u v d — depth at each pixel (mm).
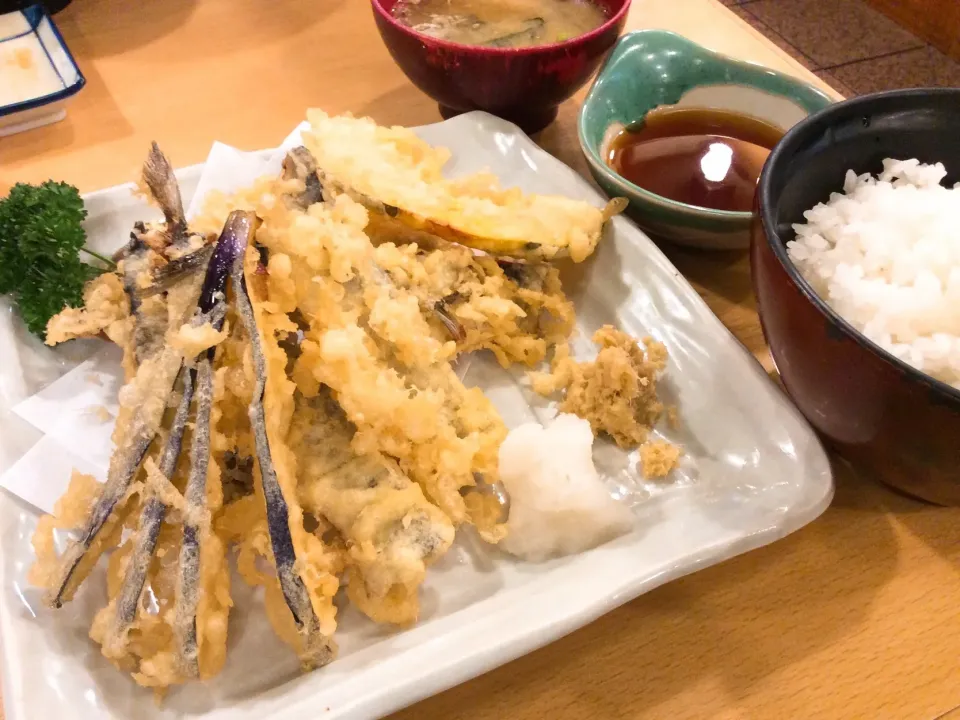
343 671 203
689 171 333
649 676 213
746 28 445
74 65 377
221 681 210
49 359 274
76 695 198
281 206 266
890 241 246
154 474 216
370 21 455
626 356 263
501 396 283
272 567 223
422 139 341
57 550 226
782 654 216
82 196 309
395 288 266
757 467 239
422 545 220
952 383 228
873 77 737
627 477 256
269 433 218
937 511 246
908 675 212
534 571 233
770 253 221
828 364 210
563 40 357
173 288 251
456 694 210
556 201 295
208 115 384
